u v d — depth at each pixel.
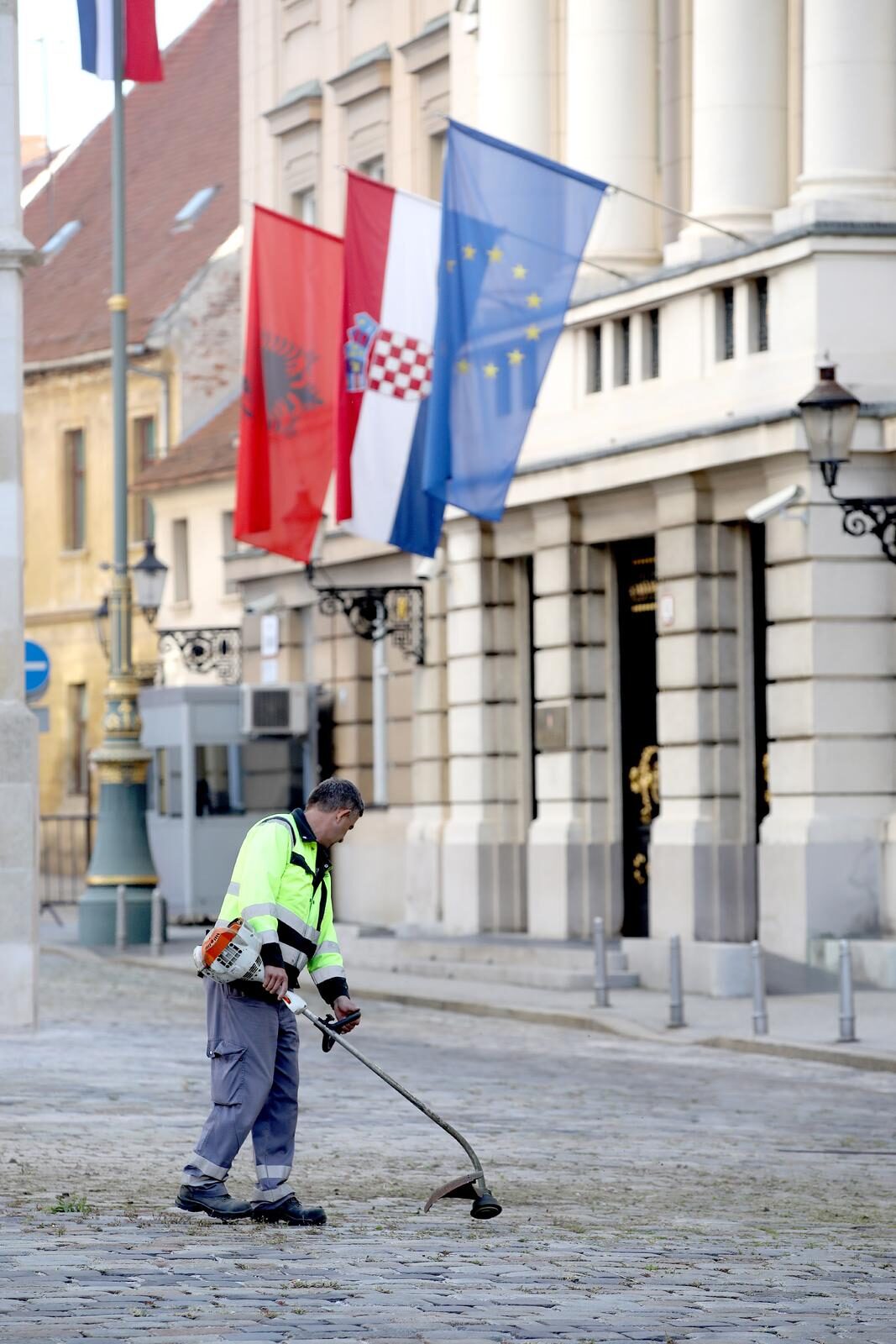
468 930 72.06
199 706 85.19
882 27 59.00
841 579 57.25
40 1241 22.52
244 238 94.56
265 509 65.06
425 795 76.06
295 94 88.81
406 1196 27.09
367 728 83.56
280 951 24.41
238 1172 29.03
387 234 61.28
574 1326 18.28
